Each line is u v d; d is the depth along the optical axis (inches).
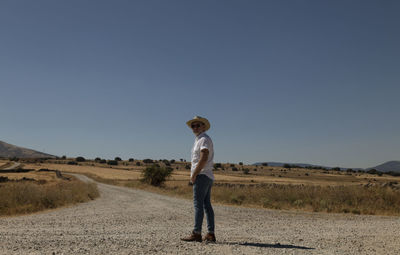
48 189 619.5
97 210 449.7
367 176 4800.7
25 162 6092.5
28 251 145.9
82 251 146.9
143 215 380.2
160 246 163.9
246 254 148.2
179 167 6156.5
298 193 651.5
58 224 280.2
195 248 160.4
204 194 186.2
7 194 476.4
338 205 530.0
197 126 191.6
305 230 264.2
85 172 3631.9
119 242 174.2
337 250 167.0
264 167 6584.6
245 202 636.7
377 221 361.4
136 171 4384.8
